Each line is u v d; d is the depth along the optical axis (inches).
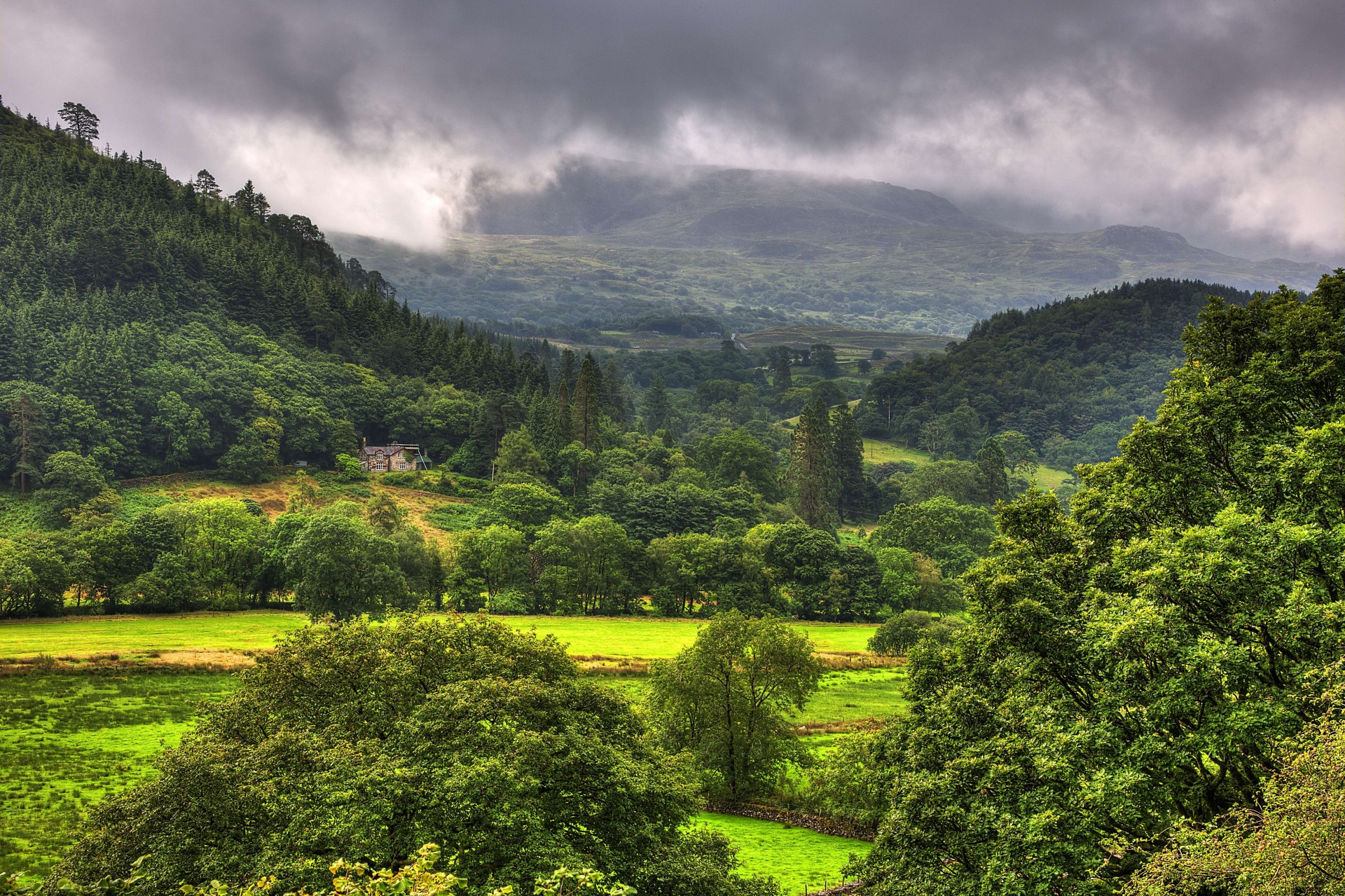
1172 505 1363.2
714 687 2276.1
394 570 3969.0
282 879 882.1
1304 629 948.0
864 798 1969.7
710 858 1252.5
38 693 2731.3
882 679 3627.0
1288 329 1375.5
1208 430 1346.0
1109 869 1031.0
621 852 1129.4
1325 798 677.3
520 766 1083.9
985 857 1047.6
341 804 973.8
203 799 989.2
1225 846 751.1
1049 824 964.0
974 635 1382.9
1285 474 1117.1
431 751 1082.7
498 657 1305.4
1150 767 1002.1
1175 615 1021.8
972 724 1282.0
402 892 628.1
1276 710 901.2
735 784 2247.8
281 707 1219.2
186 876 925.8
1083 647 1115.3
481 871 994.1
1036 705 1170.0
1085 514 1439.5
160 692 2815.0
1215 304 1525.6
